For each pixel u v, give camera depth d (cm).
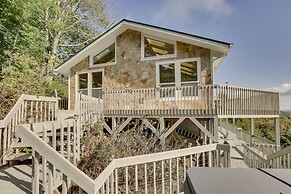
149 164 537
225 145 456
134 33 1280
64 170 272
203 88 976
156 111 1055
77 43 2241
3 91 749
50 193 305
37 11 1376
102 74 1362
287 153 443
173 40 1169
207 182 163
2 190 338
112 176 302
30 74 1030
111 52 1360
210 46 1055
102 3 2247
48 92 1301
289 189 148
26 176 403
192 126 1290
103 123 1016
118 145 622
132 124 1112
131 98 1120
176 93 1049
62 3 1994
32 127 362
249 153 868
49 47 1930
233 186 154
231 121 2311
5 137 470
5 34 1233
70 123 455
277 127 1223
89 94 1398
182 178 555
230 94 977
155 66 1214
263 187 152
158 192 524
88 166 493
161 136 884
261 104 1125
